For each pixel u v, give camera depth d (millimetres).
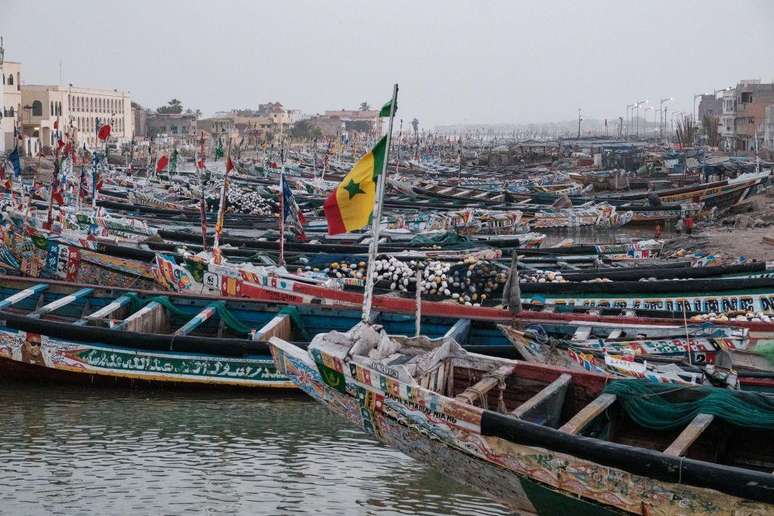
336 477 15797
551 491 12414
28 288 22844
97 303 22672
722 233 49188
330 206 15430
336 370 14234
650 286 24344
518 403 14680
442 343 14930
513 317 19766
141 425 18219
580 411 13125
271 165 82000
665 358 17969
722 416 12953
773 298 23641
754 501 10859
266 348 19766
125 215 44500
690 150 100188
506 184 74812
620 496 11781
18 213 33312
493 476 13023
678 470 11227
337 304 22703
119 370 20141
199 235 35375
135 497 14672
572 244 38781
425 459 13930
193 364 19969
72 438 17391
